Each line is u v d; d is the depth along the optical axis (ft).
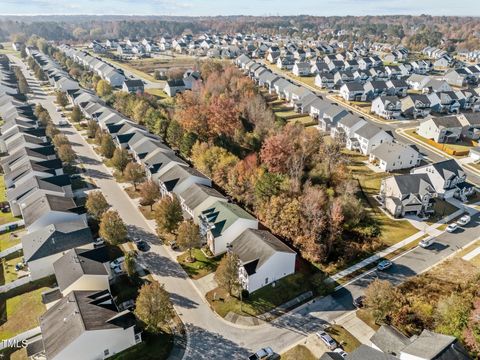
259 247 182.80
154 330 152.25
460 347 128.16
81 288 168.76
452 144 348.38
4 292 179.63
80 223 208.85
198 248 208.64
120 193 268.62
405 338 141.79
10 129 346.74
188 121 321.93
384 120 413.59
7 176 269.44
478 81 566.36
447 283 181.27
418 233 222.48
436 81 512.63
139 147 305.12
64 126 397.19
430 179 259.19
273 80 524.52
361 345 138.41
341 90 498.28
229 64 599.57
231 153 282.56
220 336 156.15
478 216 238.89
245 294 174.60
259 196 227.40
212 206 219.20
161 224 209.46
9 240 218.79
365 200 257.75
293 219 206.80
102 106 401.29
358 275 189.16
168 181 250.16
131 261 181.47
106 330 139.95
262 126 326.03
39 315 165.99
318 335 153.89
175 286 182.80
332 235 201.36
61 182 255.70
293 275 188.55
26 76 606.96
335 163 275.18
